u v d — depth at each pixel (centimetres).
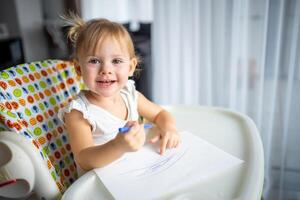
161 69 140
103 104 78
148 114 85
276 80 122
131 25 177
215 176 55
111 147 57
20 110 68
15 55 212
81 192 53
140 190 51
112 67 68
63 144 76
